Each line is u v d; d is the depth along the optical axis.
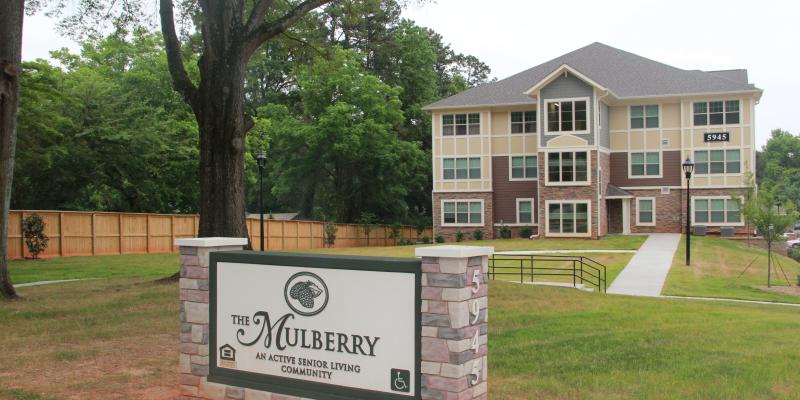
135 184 35.25
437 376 5.06
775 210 22.88
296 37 20.72
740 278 23.02
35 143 27.58
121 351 9.08
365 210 54.22
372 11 20.27
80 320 11.37
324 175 51.66
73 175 33.34
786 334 11.14
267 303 6.01
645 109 40.22
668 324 11.98
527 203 42.06
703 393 7.27
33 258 26.44
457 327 4.98
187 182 38.22
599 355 9.22
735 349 9.74
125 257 28.17
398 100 49.50
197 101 16.23
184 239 6.54
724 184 38.69
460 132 43.16
